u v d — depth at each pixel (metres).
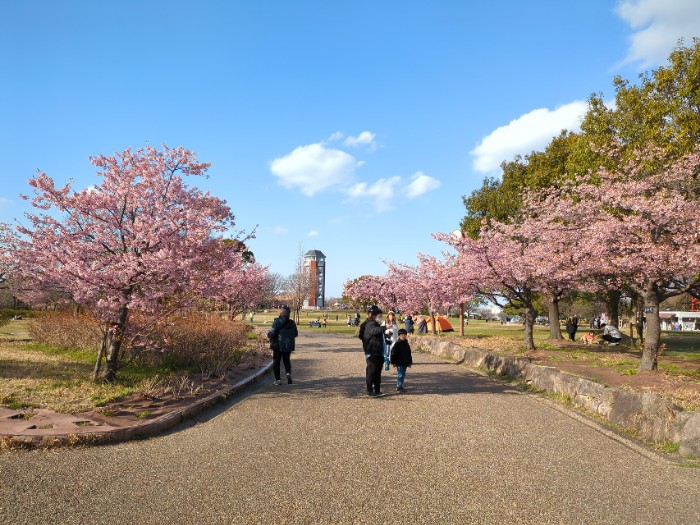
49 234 9.11
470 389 11.23
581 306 51.03
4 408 7.30
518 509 4.37
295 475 5.13
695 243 12.59
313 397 9.91
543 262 16.20
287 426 7.39
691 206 12.02
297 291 56.09
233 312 28.83
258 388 11.04
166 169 10.43
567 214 15.20
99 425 6.70
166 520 3.97
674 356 17.69
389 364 14.59
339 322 61.91
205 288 10.24
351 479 5.04
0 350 14.73
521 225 18.86
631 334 22.58
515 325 57.84
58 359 13.01
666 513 4.38
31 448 5.89
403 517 4.12
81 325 15.07
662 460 6.14
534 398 10.34
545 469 5.58
